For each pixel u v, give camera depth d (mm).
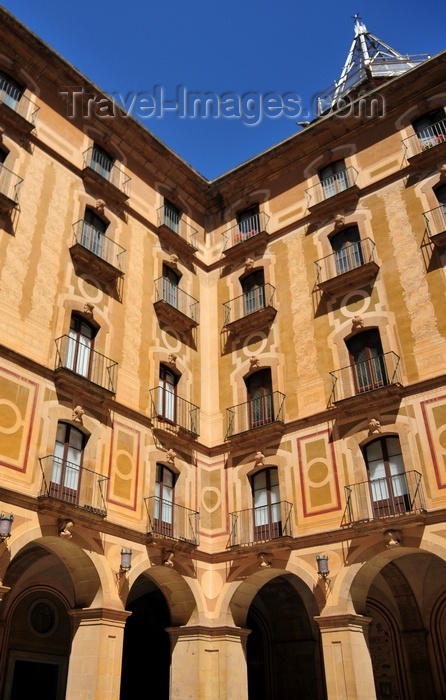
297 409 22875
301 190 27797
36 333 19750
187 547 21359
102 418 20641
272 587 25266
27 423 18234
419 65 25516
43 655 22516
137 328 23844
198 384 25734
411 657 22359
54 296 20922
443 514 18078
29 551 20562
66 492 18719
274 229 27734
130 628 26250
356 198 25359
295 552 20562
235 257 28484
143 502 20922
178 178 29672
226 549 22156
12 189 21203
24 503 17219
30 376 18906
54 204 22656
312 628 25078
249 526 22125
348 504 19953
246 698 20609
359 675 18000
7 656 21234
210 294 28547
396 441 20266
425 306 21391
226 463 23812
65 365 20312
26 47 24031
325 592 19375
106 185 24969
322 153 27922
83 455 19719
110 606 18375
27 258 20547
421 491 18781
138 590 25047
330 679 18188
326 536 20016
